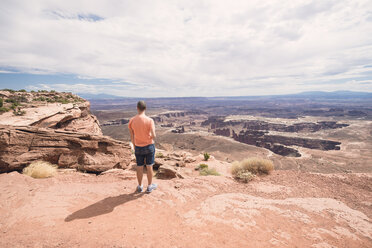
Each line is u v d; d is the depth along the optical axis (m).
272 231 3.22
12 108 21.50
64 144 8.38
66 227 3.06
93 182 6.30
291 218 3.68
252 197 4.82
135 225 3.29
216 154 155.38
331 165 96.88
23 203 3.74
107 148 9.66
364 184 5.68
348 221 3.61
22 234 2.72
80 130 27.22
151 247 2.63
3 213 3.27
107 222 3.35
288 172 7.32
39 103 27.33
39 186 4.98
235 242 2.86
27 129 7.56
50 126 21.91
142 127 4.58
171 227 3.28
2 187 4.52
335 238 3.04
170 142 196.25
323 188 5.60
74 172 7.68
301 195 5.14
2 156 6.62
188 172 11.50
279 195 5.17
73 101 34.19
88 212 3.72
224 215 3.71
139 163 4.84
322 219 3.68
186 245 2.73
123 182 6.00
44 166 6.80
